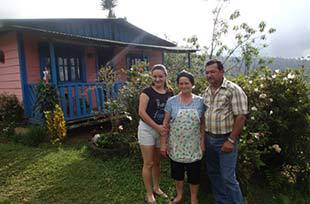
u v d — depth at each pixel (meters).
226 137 3.37
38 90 7.47
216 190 3.73
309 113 4.43
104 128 8.61
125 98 5.84
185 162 3.58
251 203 4.02
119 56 11.67
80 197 4.14
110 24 12.22
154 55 13.70
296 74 4.69
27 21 8.61
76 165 5.30
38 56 8.70
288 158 4.64
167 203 3.91
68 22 10.27
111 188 4.38
